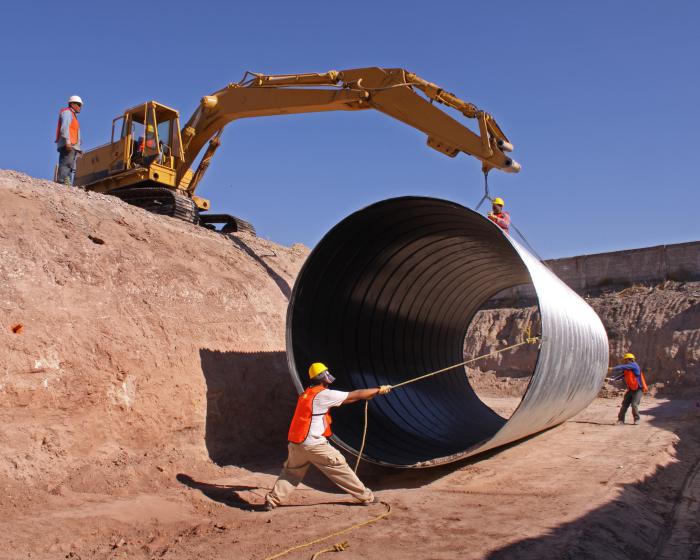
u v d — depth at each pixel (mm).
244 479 9125
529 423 9555
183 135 15711
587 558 5770
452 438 11875
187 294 11055
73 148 12469
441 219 10391
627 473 9297
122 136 15422
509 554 5781
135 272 10375
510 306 29750
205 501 7902
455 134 12414
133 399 8875
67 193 11164
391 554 5902
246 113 14898
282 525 7016
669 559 6457
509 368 25656
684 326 23031
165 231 12336
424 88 12867
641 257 27297
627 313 25047
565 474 9391
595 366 12648
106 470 7992
